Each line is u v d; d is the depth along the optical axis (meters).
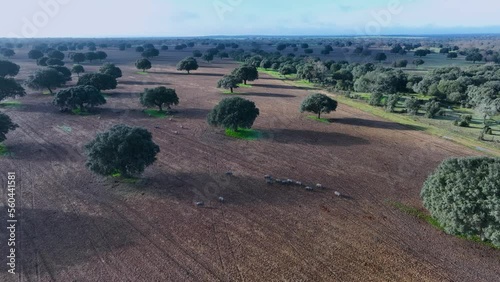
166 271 23.44
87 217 29.91
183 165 42.22
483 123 64.94
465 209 26.12
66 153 44.97
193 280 22.64
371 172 41.25
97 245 26.12
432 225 29.83
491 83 80.25
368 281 22.92
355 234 28.33
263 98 84.25
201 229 28.59
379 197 34.97
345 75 109.00
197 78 117.69
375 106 77.12
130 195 34.09
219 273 23.38
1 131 44.19
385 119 66.38
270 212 31.66
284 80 114.81
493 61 174.88
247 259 24.88
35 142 49.03
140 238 27.14
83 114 65.38
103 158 34.75
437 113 69.12
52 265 23.78
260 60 153.12
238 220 30.14
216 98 83.50
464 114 70.00
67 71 99.25
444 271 24.02
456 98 79.62
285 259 24.97
